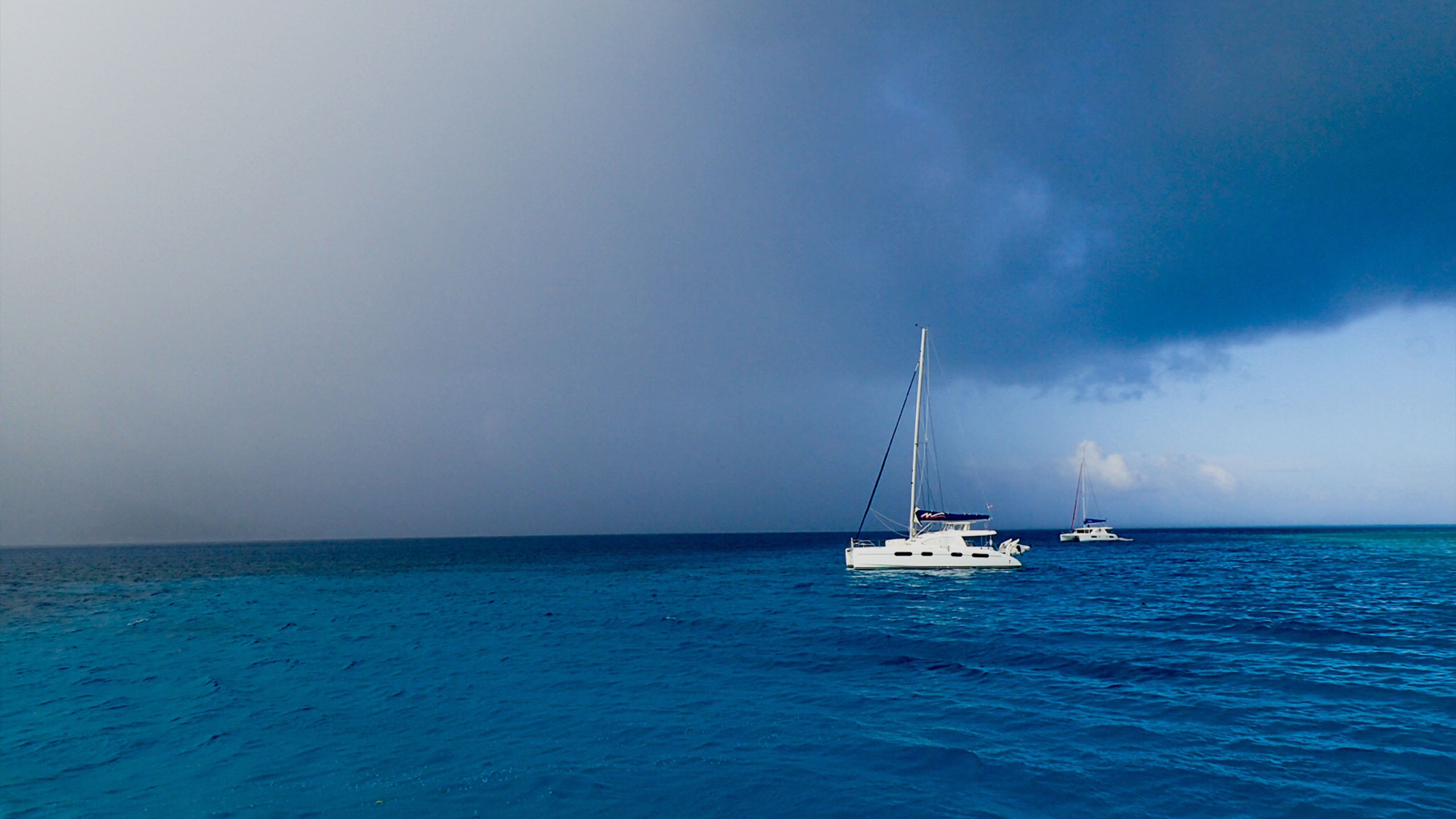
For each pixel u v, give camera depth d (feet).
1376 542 369.50
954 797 31.71
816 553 332.80
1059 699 47.80
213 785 34.58
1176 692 49.08
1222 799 30.89
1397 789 31.58
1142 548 329.11
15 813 31.73
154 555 435.94
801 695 50.31
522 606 113.91
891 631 78.18
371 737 41.98
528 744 40.04
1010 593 121.49
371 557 345.72
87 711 48.91
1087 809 30.12
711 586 148.46
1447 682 50.98
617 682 55.36
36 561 354.74
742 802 31.55
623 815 30.35
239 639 81.35
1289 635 72.08
